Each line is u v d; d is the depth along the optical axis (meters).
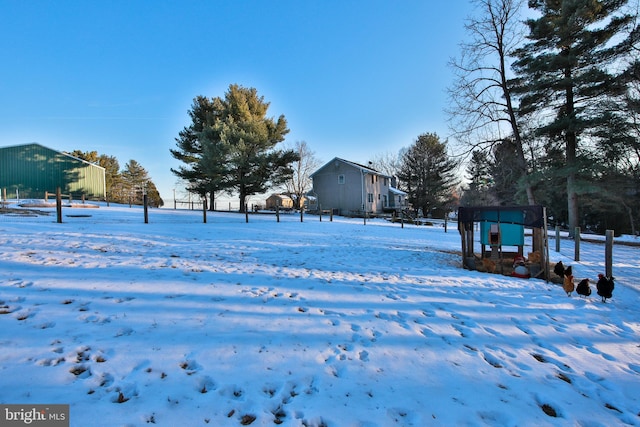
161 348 2.81
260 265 6.45
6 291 3.80
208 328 3.27
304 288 5.01
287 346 3.07
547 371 3.04
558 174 16.77
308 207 39.62
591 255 11.12
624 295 5.94
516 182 19.39
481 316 4.38
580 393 2.72
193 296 4.17
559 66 16.09
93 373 2.37
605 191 16.12
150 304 3.77
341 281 5.64
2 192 24.95
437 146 40.06
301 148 39.91
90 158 50.72
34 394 2.08
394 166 53.19
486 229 7.77
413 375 2.76
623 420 2.41
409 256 9.20
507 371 2.97
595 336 3.96
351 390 2.48
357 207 35.59
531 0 17.91
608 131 15.83
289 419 2.11
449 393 2.54
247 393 2.33
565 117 16.33
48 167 26.94
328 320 3.79
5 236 7.30
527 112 17.56
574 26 15.64
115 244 7.44
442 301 4.93
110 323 3.20
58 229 9.31
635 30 14.67
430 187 41.00
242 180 27.39
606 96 16.14
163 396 2.19
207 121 29.42
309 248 9.45
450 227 26.38
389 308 4.41
